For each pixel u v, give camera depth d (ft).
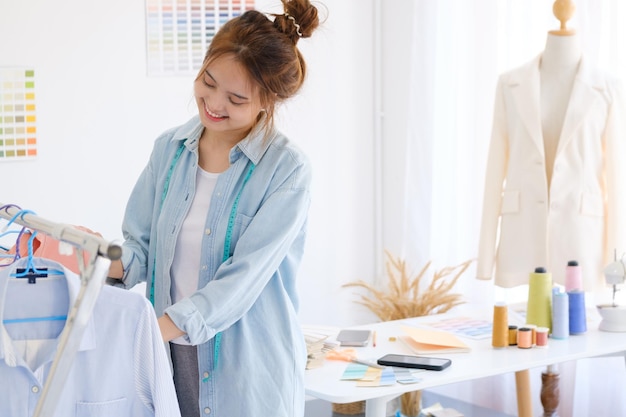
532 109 10.45
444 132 13.02
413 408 11.79
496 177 10.94
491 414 12.41
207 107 6.17
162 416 5.31
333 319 13.92
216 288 5.92
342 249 13.91
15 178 11.05
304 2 6.31
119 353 5.27
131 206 6.90
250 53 6.01
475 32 12.36
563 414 11.59
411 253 13.43
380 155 14.11
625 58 10.66
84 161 11.49
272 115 6.48
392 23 13.75
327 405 12.37
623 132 10.43
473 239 12.62
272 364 6.38
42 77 11.12
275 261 6.26
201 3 12.16
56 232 4.44
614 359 11.10
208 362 6.32
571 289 9.62
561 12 10.39
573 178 10.37
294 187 6.35
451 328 9.45
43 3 11.06
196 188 6.54
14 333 5.15
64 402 5.20
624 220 10.40
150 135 11.96
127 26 11.68
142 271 6.74
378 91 13.96
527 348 8.66
